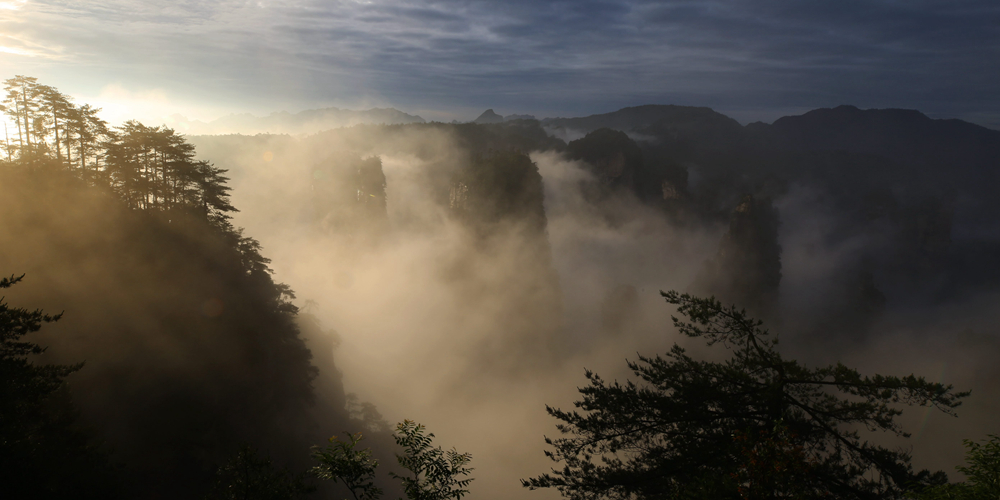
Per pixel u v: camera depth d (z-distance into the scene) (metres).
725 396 18.06
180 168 52.03
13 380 15.87
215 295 50.38
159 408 39.88
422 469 11.34
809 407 17.73
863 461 16.95
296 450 49.38
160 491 36.38
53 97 50.59
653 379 19.72
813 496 13.04
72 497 16.64
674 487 15.98
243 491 17.02
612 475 17.78
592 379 20.73
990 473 10.61
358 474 10.84
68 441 19.17
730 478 12.35
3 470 14.91
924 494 11.89
